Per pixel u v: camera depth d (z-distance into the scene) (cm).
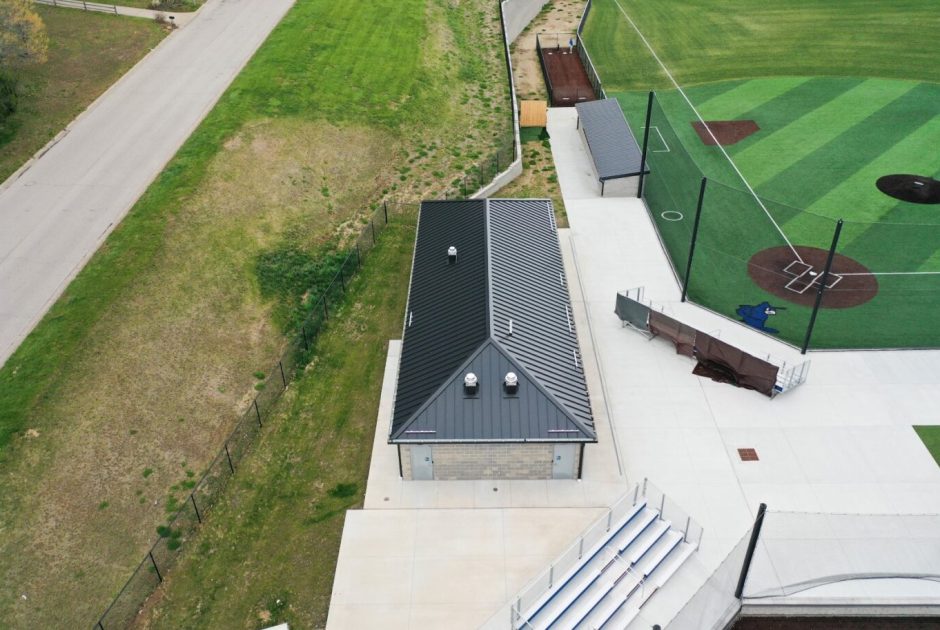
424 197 4072
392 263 3591
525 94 5434
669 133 4769
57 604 2105
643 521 2273
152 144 4050
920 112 4906
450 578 2155
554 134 4791
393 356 3028
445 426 2333
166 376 2798
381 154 4403
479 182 4191
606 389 2817
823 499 2358
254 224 3650
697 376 2870
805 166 4334
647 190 4116
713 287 3353
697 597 1998
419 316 2836
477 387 2397
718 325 3114
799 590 2062
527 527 2300
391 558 2219
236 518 2369
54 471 2411
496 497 2406
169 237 3381
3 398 2586
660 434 2619
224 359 2953
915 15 6488
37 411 2556
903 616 2067
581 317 3197
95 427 2559
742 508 2336
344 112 4606
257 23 5528
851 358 2914
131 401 2673
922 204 3925
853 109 4988
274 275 3425
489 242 3056
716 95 5303
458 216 3397
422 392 2444
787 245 3628
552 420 2341
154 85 4653
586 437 2305
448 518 2338
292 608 2105
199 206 3609
